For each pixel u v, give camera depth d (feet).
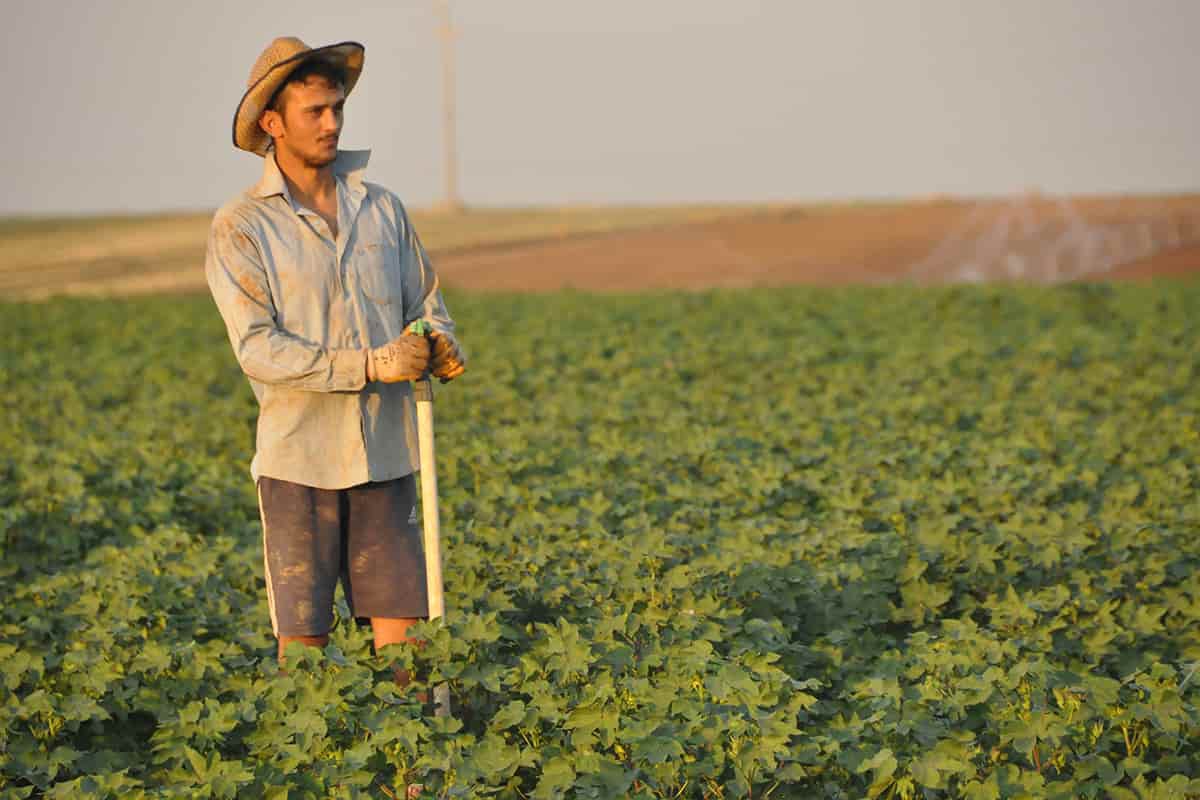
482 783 23.32
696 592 32.30
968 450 49.83
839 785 23.66
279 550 25.31
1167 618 32.32
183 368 84.12
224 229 24.59
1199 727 23.39
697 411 63.05
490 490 43.70
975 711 24.86
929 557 34.96
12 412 68.13
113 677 27.09
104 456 54.49
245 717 25.27
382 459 25.43
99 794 22.56
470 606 30.58
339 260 24.86
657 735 23.43
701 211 389.19
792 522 39.65
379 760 23.86
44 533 42.60
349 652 27.43
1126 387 67.72
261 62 23.90
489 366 77.61
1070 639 30.32
